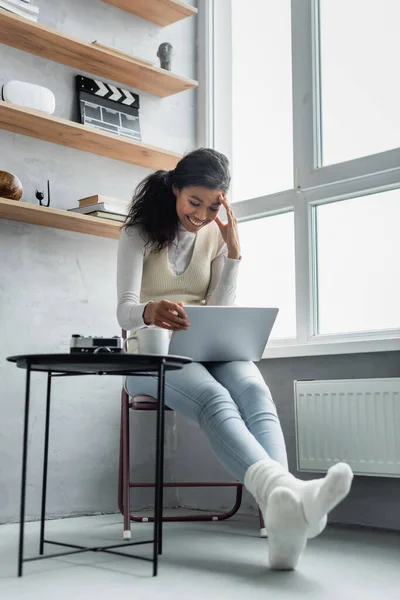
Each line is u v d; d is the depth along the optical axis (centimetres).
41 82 288
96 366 175
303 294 287
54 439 279
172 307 194
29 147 283
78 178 298
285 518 159
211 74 346
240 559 188
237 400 204
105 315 300
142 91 326
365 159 272
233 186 329
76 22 304
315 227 291
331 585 158
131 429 309
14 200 254
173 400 202
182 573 171
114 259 307
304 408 266
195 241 243
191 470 316
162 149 306
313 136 292
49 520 270
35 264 280
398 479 245
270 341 298
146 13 326
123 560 187
